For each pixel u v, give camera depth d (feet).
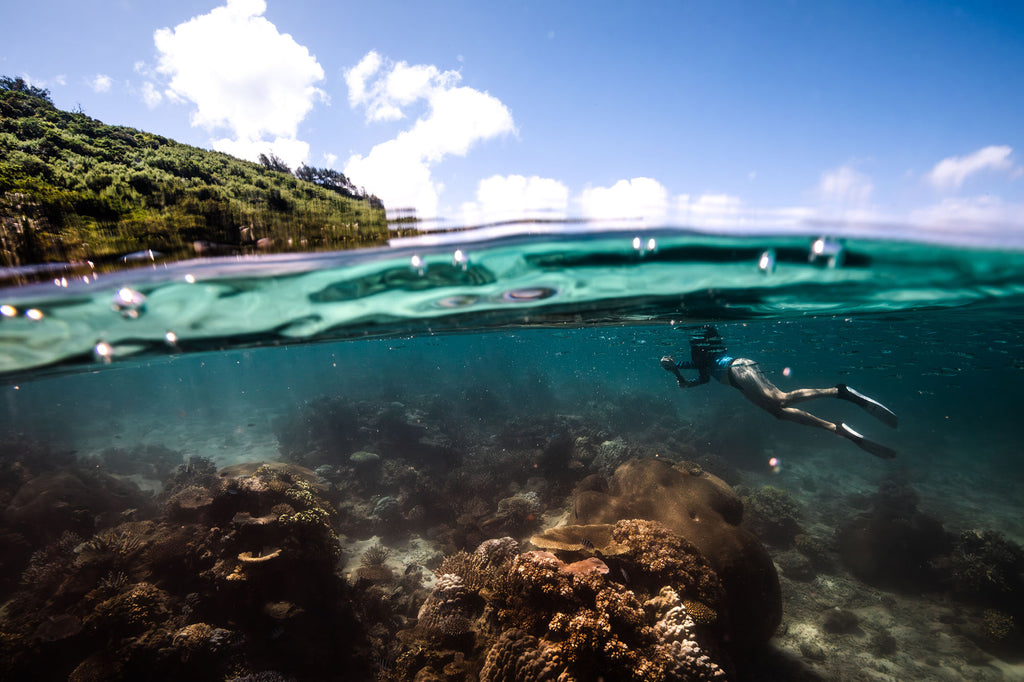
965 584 19.90
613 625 10.14
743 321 23.17
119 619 13.00
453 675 10.74
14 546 19.74
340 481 27.43
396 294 14.79
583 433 34.17
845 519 26.66
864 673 15.61
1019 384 126.31
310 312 15.43
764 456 39.99
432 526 23.45
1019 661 16.72
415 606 16.90
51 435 50.01
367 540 22.47
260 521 14.76
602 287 15.24
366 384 66.74
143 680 12.41
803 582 20.86
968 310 19.93
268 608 13.74
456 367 80.79
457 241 11.97
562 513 23.58
